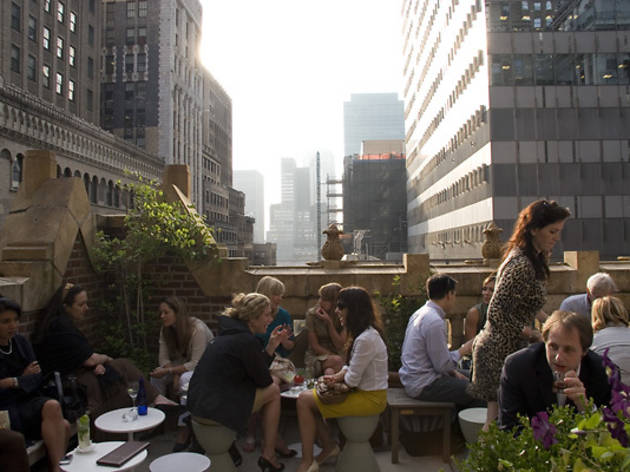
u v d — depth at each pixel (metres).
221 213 101.25
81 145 42.75
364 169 95.12
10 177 33.00
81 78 57.38
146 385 5.19
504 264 3.56
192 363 5.34
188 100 80.25
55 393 4.36
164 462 3.73
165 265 6.55
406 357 4.73
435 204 63.09
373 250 92.94
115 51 71.00
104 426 4.19
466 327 5.61
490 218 38.69
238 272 6.40
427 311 4.68
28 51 45.75
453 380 4.50
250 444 4.85
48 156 6.13
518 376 2.80
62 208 5.76
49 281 5.36
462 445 4.75
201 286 6.45
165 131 70.00
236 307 4.30
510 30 38.97
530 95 38.56
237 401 4.01
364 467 4.14
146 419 4.37
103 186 47.50
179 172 7.18
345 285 6.39
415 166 80.88
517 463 1.84
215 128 105.38
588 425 1.65
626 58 38.41
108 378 4.98
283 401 5.36
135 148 55.12
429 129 67.12
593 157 38.16
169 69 70.31
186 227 6.38
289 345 5.46
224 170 112.88
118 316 6.62
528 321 3.52
